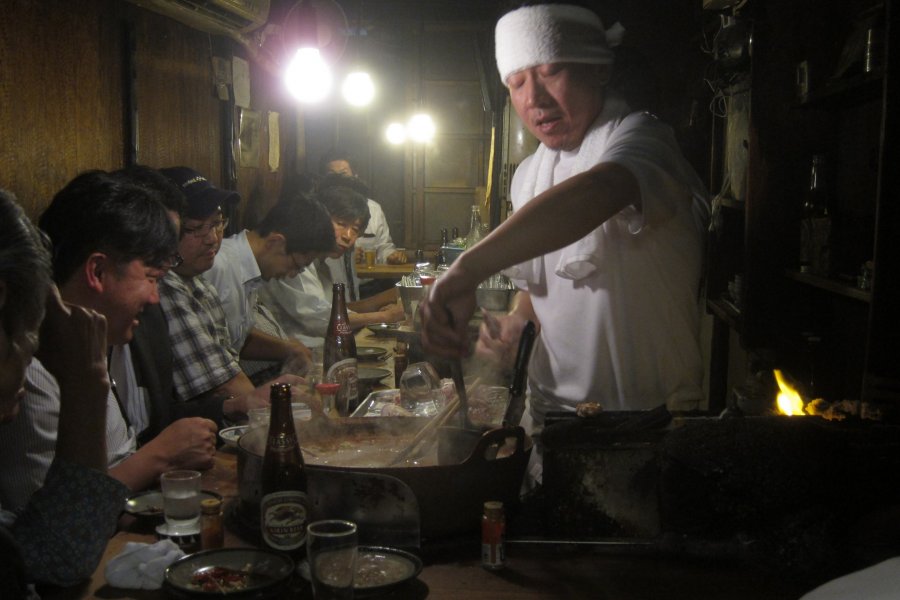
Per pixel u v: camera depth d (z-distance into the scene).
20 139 2.81
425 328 1.65
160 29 4.16
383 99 9.27
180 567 1.47
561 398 2.03
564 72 1.82
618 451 1.59
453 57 9.14
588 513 1.61
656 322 1.90
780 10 2.99
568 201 1.58
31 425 1.78
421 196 9.29
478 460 1.58
